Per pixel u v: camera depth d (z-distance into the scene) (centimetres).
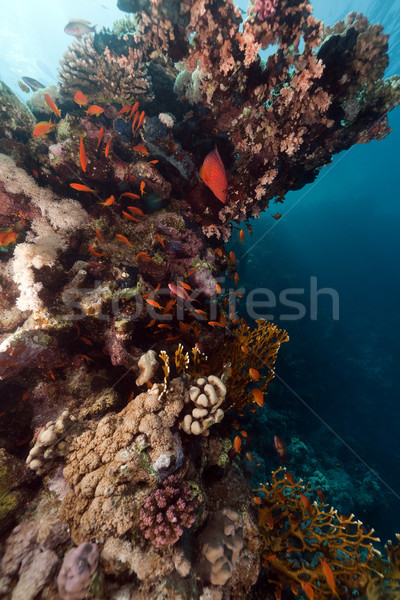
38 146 403
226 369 336
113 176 392
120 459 224
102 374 368
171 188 418
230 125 374
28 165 401
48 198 388
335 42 317
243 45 303
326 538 282
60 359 349
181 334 397
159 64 395
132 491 217
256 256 1925
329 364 1402
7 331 352
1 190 355
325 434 1031
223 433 365
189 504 225
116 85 415
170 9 288
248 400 386
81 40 389
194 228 411
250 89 347
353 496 758
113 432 255
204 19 290
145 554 194
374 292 2297
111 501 206
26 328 322
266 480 536
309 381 1274
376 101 380
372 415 1200
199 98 361
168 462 232
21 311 355
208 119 373
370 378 1382
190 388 284
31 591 177
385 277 2478
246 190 418
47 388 346
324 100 343
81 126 378
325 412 1155
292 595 308
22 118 404
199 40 310
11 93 401
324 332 1619
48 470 259
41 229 376
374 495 784
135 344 363
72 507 218
